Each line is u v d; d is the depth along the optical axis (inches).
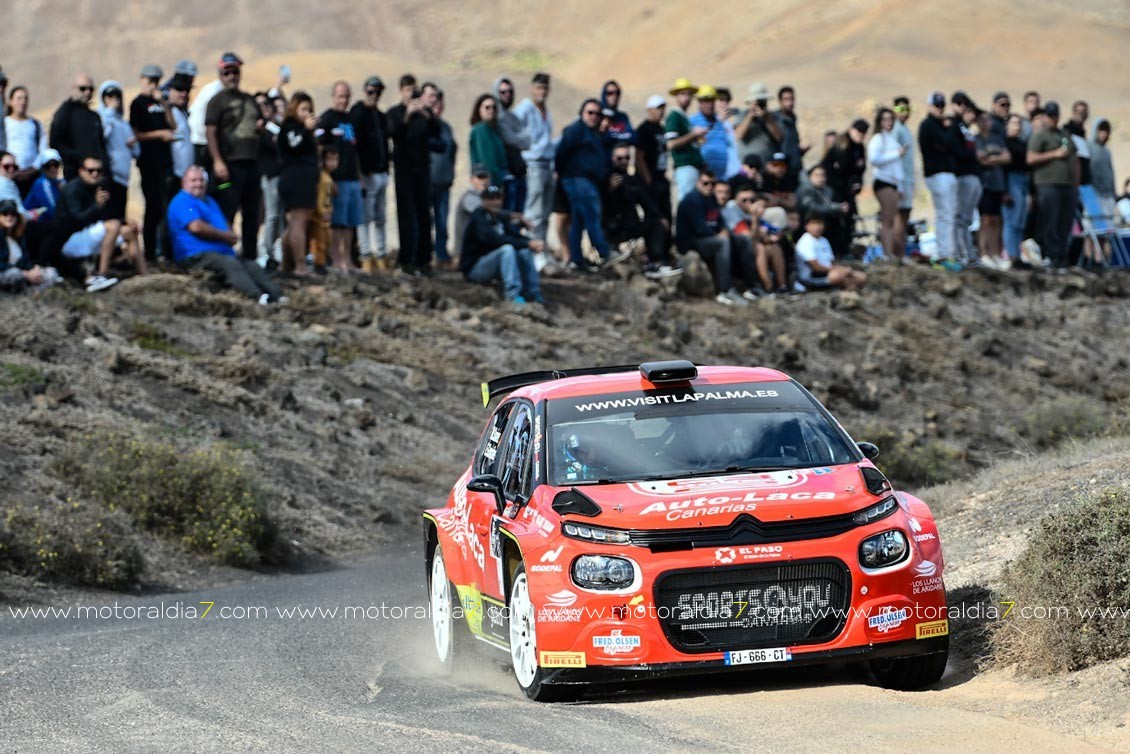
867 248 4714.6
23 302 2755.9
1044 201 4564.5
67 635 1533.0
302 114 3152.1
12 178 2797.7
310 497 2470.5
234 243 3144.7
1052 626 1029.8
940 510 1803.6
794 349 3663.9
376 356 3102.9
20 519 1985.7
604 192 3873.0
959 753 832.9
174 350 2817.4
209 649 1409.9
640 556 1019.3
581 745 904.9
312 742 959.0
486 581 1197.1
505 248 3511.3
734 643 1015.6
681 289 3841.0
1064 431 3395.7
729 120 3978.8
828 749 856.3
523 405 1268.5
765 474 1117.1
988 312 4276.6
